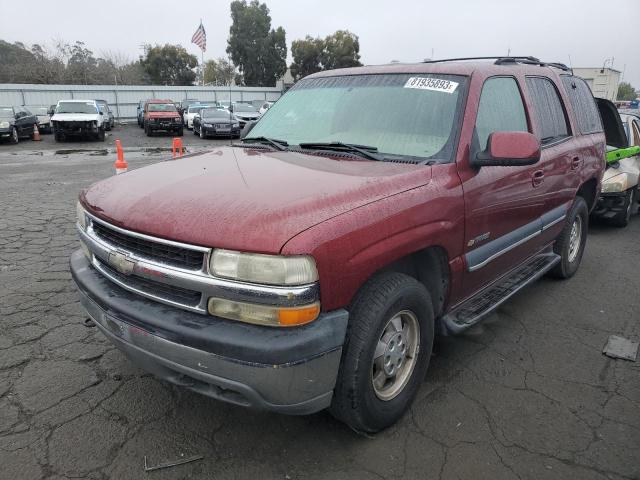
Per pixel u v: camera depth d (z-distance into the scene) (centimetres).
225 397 231
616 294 491
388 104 339
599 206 729
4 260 541
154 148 1995
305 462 256
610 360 365
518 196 359
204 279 218
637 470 257
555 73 456
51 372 329
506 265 380
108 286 264
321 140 345
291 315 212
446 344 383
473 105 320
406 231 257
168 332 226
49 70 4659
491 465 257
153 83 5756
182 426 281
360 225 233
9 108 2198
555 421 294
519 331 408
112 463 252
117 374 329
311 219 221
